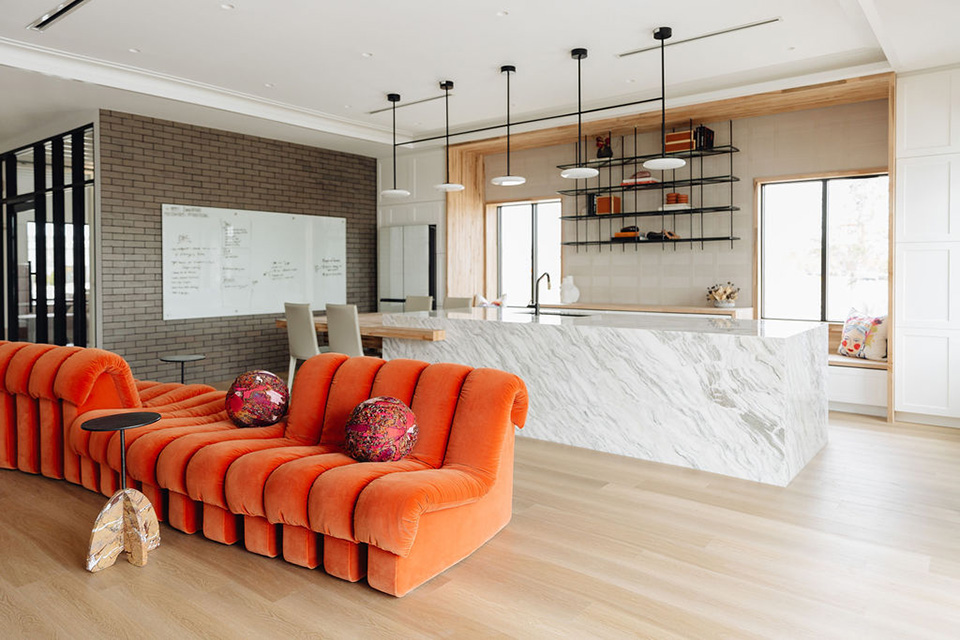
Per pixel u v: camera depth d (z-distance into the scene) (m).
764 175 6.31
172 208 6.72
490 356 4.74
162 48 4.84
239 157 7.27
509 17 4.27
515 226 8.36
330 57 5.04
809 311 6.30
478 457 2.70
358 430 2.69
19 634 2.10
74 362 3.42
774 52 4.91
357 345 5.14
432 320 5.05
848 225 6.05
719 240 6.54
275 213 7.64
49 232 7.06
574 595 2.36
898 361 4.97
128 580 2.47
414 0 3.99
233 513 2.76
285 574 2.53
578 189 7.39
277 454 2.73
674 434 3.93
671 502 3.31
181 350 6.86
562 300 7.50
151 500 3.02
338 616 2.21
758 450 3.62
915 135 4.81
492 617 2.21
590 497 3.39
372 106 6.51
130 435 3.08
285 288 7.79
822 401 4.29
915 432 4.70
